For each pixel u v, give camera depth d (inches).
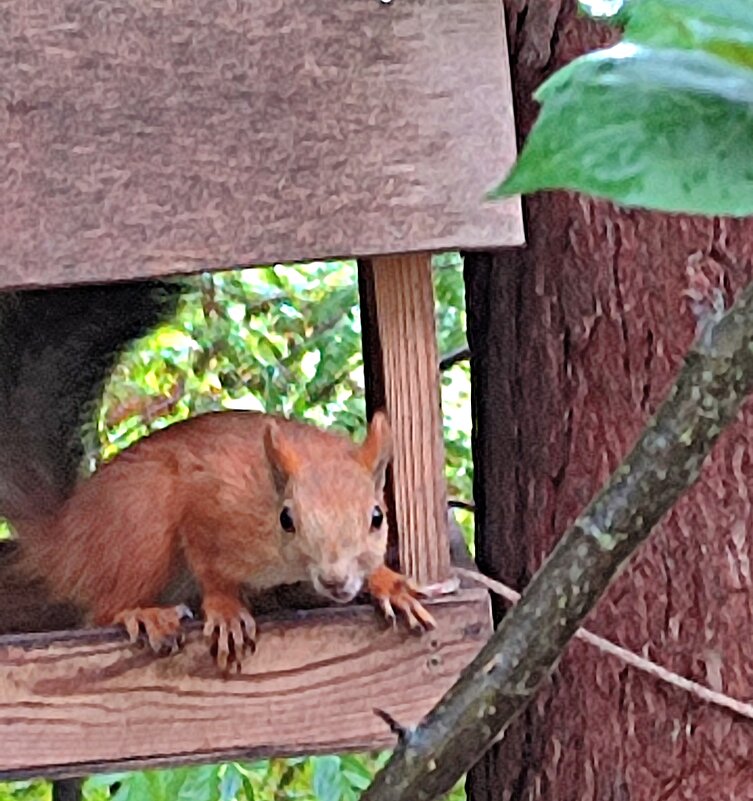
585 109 22.9
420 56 70.2
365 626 72.9
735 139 23.0
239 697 72.5
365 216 68.6
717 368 29.0
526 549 90.9
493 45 70.7
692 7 23.7
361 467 73.2
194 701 72.4
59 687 71.6
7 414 92.4
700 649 81.5
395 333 72.7
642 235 82.4
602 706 85.8
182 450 79.4
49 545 83.7
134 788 122.4
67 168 68.6
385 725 72.9
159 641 71.9
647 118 23.0
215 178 68.8
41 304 94.5
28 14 69.8
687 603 81.7
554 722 89.1
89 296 95.0
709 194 22.8
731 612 80.7
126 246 68.2
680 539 81.6
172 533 78.8
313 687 72.7
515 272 90.5
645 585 82.8
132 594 78.8
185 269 68.1
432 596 73.4
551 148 22.6
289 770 145.2
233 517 76.5
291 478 72.7
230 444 79.0
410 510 74.1
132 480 79.4
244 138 69.1
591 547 32.8
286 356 152.1
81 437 94.5
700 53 23.6
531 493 90.4
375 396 82.9
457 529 92.1
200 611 78.7
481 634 73.3
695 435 30.0
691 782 82.7
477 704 36.1
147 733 72.2
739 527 80.0
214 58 69.9
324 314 143.1
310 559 70.7
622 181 22.7
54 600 82.9
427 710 73.0
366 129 69.4
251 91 69.6
